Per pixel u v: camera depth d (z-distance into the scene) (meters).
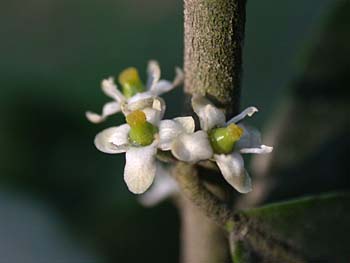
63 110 0.12
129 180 0.05
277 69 0.11
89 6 0.12
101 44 0.12
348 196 0.06
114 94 0.06
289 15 0.11
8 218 0.10
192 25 0.05
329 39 0.08
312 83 0.07
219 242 0.06
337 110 0.07
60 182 0.11
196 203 0.05
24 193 0.11
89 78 0.12
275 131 0.07
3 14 0.13
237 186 0.05
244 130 0.05
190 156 0.05
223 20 0.05
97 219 0.11
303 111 0.07
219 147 0.05
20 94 0.12
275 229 0.05
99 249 0.10
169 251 0.10
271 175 0.07
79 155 0.11
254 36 0.11
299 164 0.07
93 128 0.11
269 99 0.10
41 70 0.12
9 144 0.11
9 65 0.12
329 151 0.07
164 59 0.12
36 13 0.13
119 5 0.12
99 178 0.11
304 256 0.05
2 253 0.10
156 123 0.05
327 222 0.06
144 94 0.06
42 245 0.10
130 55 0.12
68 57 0.12
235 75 0.05
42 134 0.11
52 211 0.11
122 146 0.05
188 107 0.05
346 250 0.06
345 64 0.07
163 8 0.12
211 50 0.05
